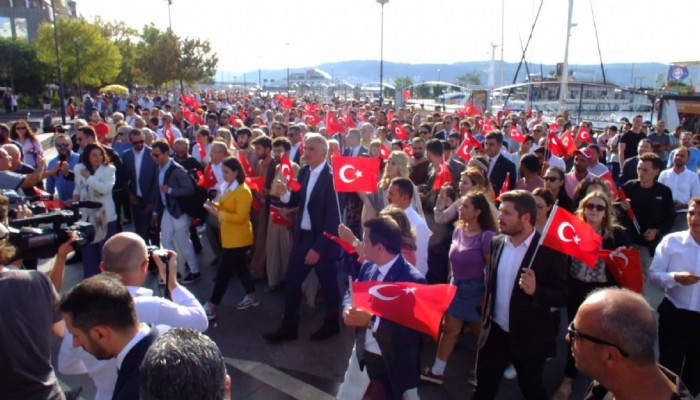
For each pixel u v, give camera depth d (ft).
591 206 14.92
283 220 21.30
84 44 124.06
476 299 15.06
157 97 125.18
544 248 11.90
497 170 26.35
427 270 17.11
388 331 10.89
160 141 22.63
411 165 27.14
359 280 12.42
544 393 12.31
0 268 8.87
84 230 11.07
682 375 13.71
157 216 24.09
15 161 23.32
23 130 28.96
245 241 19.53
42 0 184.14
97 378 9.14
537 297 11.73
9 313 8.54
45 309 9.09
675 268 13.42
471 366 17.01
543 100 115.44
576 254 11.49
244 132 27.45
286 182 21.16
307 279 21.07
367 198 19.75
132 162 24.86
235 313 20.52
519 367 12.20
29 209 14.64
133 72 176.45
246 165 25.50
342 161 16.20
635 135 37.91
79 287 7.73
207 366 5.81
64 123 90.89
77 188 21.03
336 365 16.71
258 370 16.24
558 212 11.47
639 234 19.69
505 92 130.11
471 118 54.65
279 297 22.24
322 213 17.63
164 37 144.25
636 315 6.16
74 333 7.70
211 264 26.08
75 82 132.67
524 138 34.71
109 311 7.55
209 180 23.77
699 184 23.95
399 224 13.43
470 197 15.26
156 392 5.60
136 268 9.98
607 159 45.37
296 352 17.51
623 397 6.31
